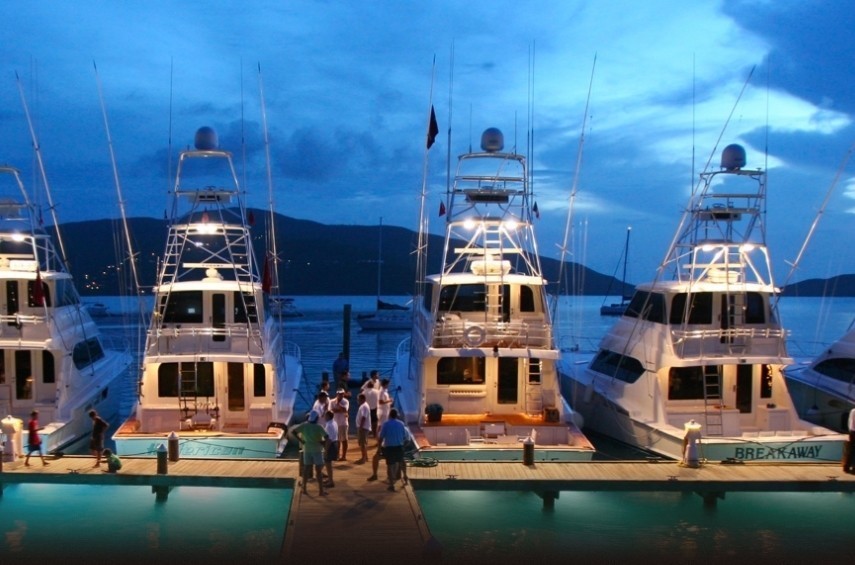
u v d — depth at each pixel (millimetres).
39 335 19047
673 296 19000
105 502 15562
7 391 19312
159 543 13523
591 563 12828
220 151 19297
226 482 15117
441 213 24109
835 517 15203
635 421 19016
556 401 18562
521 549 13430
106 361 24047
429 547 11586
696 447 16312
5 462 15906
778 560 13109
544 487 15023
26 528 14195
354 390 28797
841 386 21156
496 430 17562
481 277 19219
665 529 14500
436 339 18344
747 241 19500
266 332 19625
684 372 19047
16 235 20016
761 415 18844
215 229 19641
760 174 19500
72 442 19172
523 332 19047
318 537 12359
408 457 16875
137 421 18078
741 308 19266
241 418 19031
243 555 13023
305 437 14328
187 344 18438
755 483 15094
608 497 16016
